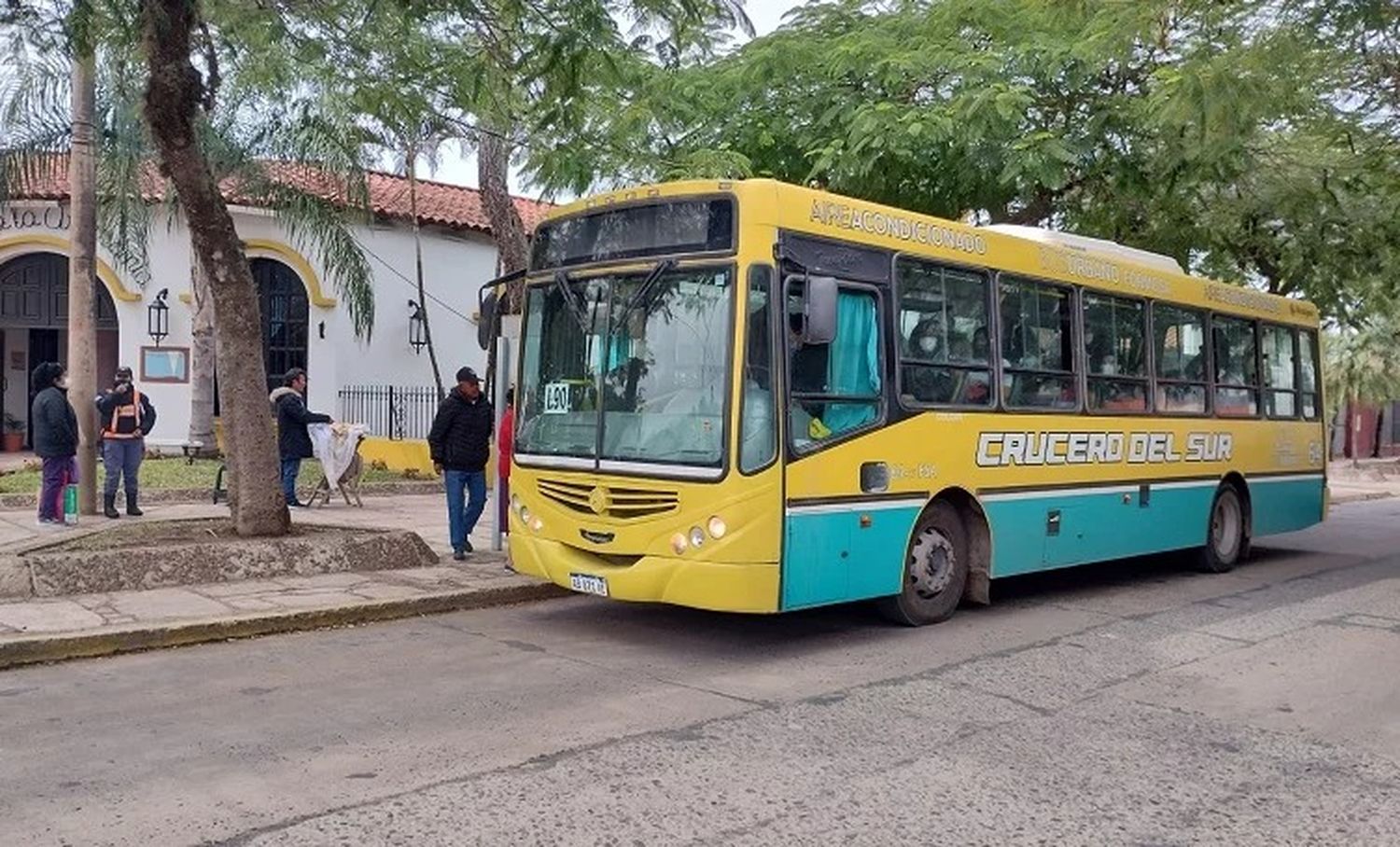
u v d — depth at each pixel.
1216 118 11.37
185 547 10.04
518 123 14.02
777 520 8.14
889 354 9.09
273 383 22.06
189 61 10.27
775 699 7.32
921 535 9.57
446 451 11.61
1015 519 10.29
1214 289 13.22
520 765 5.90
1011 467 10.25
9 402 24.83
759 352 8.20
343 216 19.45
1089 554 11.20
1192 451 12.73
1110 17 12.62
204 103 10.54
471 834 4.98
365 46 11.94
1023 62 14.20
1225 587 12.41
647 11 10.80
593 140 13.72
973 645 9.04
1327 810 5.58
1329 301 19.77
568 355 9.11
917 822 5.27
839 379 8.72
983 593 10.09
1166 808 5.55
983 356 10.05
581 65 10.68
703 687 7.56
